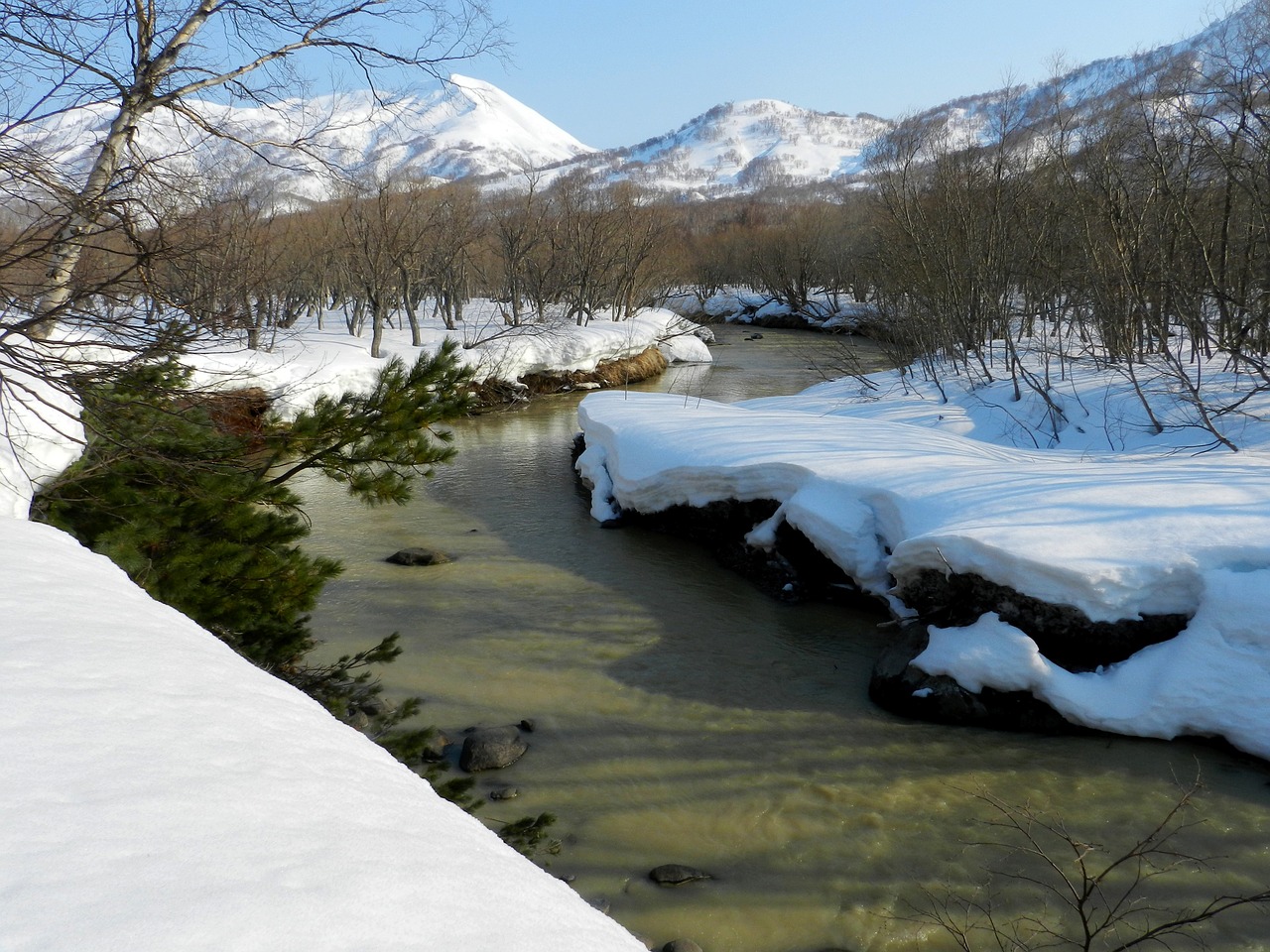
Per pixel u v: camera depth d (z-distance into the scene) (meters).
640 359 30.81
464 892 1.57
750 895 5.30
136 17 8.24
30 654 2.13
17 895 1.19
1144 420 14.23
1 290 4.94
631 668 8.53
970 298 21.44
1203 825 5.76
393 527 13.35
